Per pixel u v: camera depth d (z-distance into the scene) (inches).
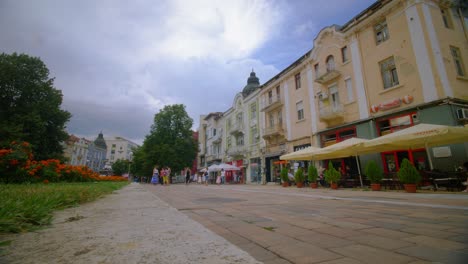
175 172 1590.8
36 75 1130.0
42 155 1072.8
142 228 107.9
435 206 189.8
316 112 794.8
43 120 1087.0
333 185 502.6
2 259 65.2
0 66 1028.5
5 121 943.7
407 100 523.8
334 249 83.2
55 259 65.7
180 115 1685.5
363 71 636.7
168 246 78.9
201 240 86.7
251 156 1185.4
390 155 554.3
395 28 566.9
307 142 823.1
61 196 189.3
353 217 148.0
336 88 725.9
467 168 369.1
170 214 152.5
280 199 273.7
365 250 82.0
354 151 496.7
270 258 74.0
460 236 99.7
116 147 4256.9
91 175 517.3
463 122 454.3
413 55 526.3
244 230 112.8
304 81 862.5
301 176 613.0
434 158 467.2
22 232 98.9
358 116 639.8
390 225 123.1
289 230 112.7
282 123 973.2
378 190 412.5
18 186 255.3
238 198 289.4
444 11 554.9
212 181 1626.5
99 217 139.8
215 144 1745.8
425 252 79.7
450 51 511.2
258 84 1402.6
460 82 495.5
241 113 1338.6
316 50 807.1
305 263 69.2
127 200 254.4
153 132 1651.1
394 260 71.9
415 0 530.3
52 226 112.2
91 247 77.6
